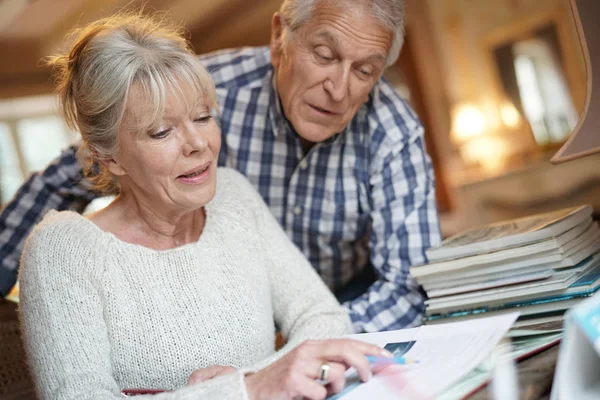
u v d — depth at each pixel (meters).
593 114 1.40
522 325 1.33
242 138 2.05
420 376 1.00
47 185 2.02
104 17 1.57
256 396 1.09
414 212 1.90
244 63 2.11
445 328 1.19
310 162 2.00
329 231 2.05
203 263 1.49
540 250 1.38
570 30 7.04
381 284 1.86
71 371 1.29
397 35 1.73
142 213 1.48
